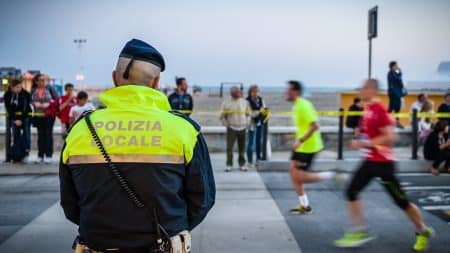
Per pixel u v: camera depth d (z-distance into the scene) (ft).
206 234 17.35
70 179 6.55
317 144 19.99
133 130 6.24
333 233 17.49
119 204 6.06
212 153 38.14
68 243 16.52
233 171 30.07
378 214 20.04
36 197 23.57
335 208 21.12
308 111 19.47
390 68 41.57
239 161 30.19
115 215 6.07
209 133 38.24
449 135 30.37
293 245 16.12
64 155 6.41
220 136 38.29
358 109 38.75
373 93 15.38
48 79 31.09
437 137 29.89
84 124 6.41
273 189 24.98
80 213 6.53
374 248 15.80
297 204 21.86
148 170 6.07
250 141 31.76
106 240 6.15
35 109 30.17
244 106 29.78
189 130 6.51
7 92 29.89
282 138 38.83
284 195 23.66
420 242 15.46
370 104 15.44
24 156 30.17
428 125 35.88
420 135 36.11
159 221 6.12
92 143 6.21
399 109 41.60
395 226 18.33
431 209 20.95
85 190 6.18
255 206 21.49
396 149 38.04
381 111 15.14
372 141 15.24
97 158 6.14
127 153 6.11
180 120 6.54
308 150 19.75
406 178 28.19
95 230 6.15
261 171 30.09
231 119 29.58
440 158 29.17
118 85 6.81
